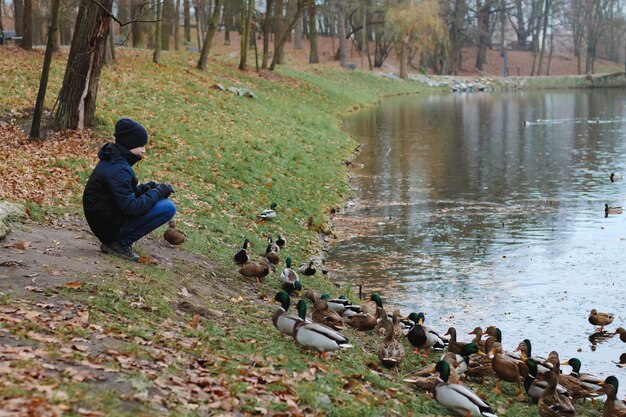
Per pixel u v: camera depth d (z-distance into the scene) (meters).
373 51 99.81
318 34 107.06
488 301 15.34
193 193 19.94
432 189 28.03
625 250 19.06
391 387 9.09
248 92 40.06
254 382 7.76
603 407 10.58
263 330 10.26
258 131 32.00
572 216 23.14
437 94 84.19
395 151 38.09
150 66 39.69
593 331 13.77
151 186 11.97
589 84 102.56
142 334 8.38
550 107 66.12
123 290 9.90
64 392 6.27
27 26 38.19
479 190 27.77
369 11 88.38
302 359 9.12
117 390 6.71
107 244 11.70
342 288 15.63
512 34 153.38
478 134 45.50
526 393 10.27
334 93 59.72
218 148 26.00
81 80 23.23
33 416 5.75
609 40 127.50
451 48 105.12
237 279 13.47
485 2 109.88
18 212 12.80
